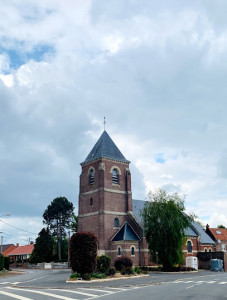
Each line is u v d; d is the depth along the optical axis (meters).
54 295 20.02
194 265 51.62
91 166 56.06
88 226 53.34
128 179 56.34
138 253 50.47
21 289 24.61
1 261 55.25
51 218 91.31
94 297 18.94
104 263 34.97
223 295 19.27
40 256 81.44
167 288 23.72
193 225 60.56
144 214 48.28
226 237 73.06
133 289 23.64
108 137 58.72
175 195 49.12
